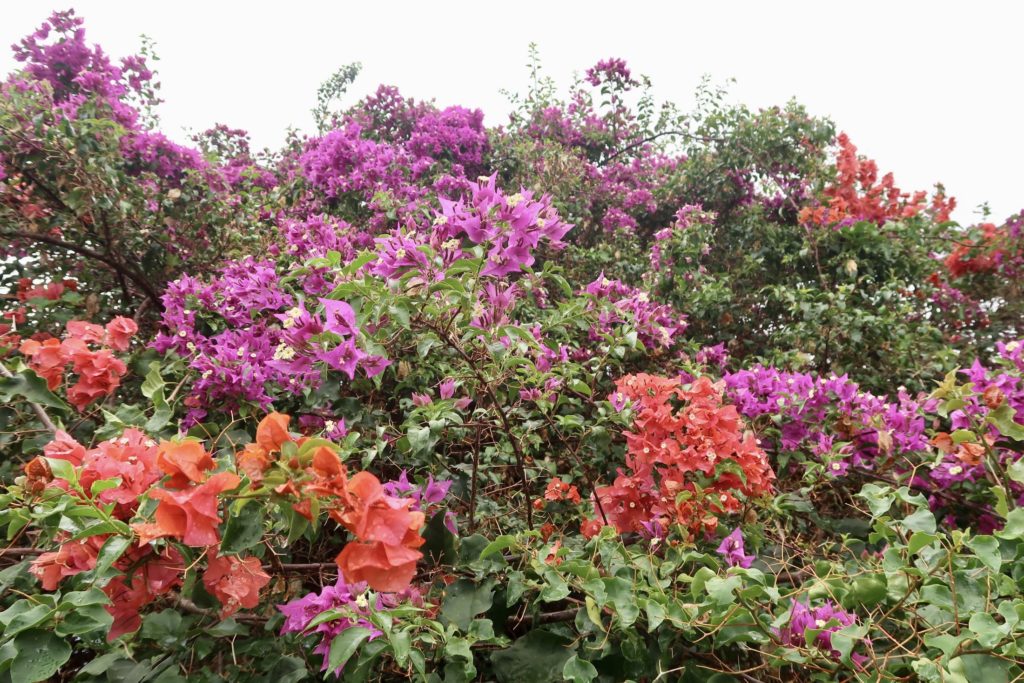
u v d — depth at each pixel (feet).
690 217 14.14
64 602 3.29
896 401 11.73
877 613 4.64
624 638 4.65
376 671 4.72
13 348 7.11
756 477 6.06
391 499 3.33
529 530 5.84
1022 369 6.97
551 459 8.00
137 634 4.23
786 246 15.30
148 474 3.76
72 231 10.86
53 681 5.24
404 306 5.26
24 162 10.07
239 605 3.57
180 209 11.88
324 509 3.29
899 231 13.78
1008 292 13.51
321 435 6.00
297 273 6.27
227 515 3.43
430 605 4.62
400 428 6.70
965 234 13.70
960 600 4.08
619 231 16.19
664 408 6.25
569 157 16.99
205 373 6.45
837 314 11.91
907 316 12.84
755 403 8.32
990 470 5.70
